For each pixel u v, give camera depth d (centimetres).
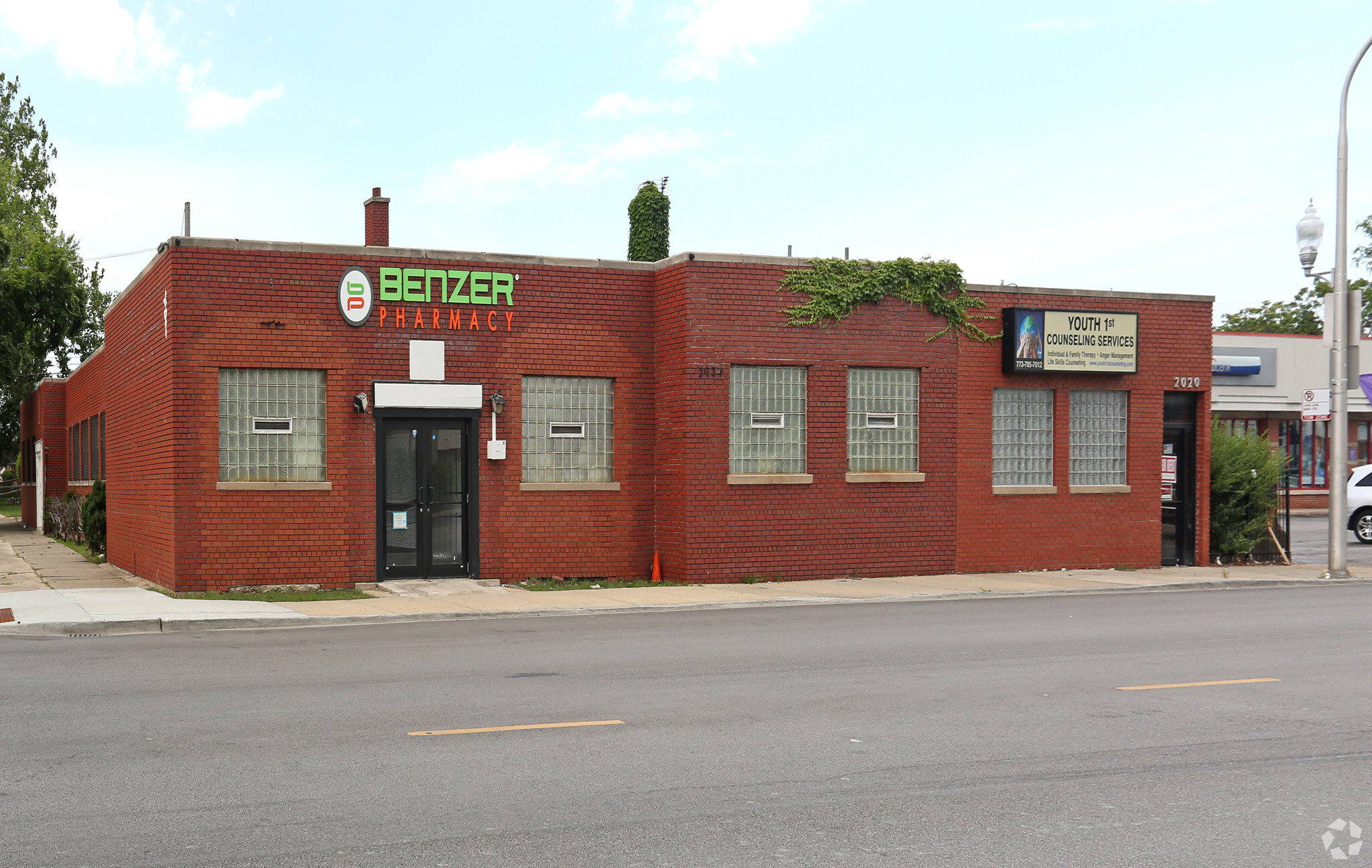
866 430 2047
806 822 613
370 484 1830
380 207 2073
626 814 624
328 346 1798
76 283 4203
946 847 573
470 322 1877
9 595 1705
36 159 5456
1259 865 553
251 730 819
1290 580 2041
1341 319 2097
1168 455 2303
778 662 1140
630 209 2456
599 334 1955
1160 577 2075
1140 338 2216
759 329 1950
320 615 1486
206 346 1734
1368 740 807
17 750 759
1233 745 788
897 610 1638
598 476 1967
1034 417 2172
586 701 929
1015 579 2027
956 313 2086
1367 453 4325
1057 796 664
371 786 674
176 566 1720
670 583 1917
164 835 584
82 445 3016
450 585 1833
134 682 1016
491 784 680
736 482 1933
